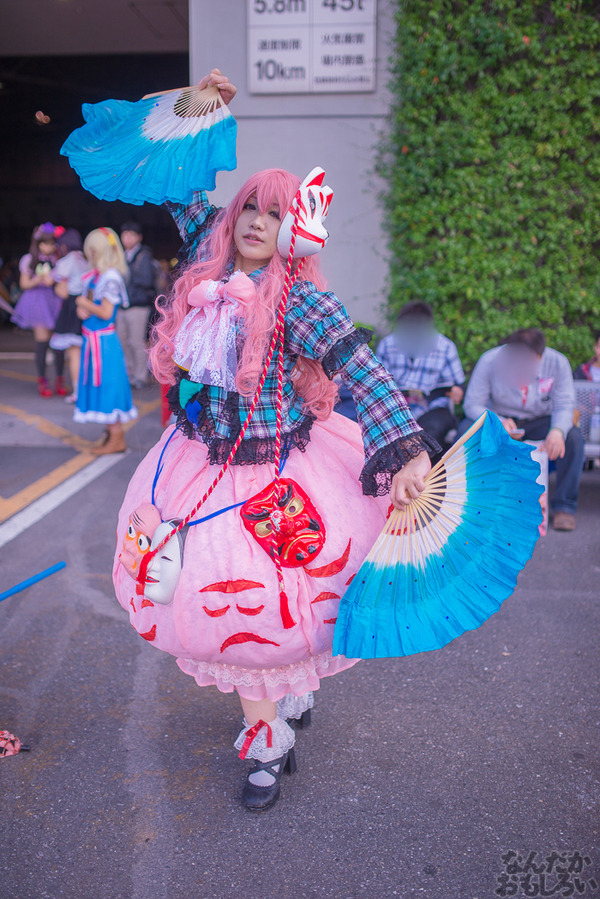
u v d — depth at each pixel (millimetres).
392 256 7684
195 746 2926
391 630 2225
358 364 2193
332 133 7621
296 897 2209
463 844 2416
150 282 10117
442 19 7047
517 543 2256
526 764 2820
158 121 2605
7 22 14133
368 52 7398
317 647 2314
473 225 7363
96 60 18688
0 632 3785
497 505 2266
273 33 7457
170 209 2689
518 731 3029
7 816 2533
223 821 2520
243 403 2293
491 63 7102
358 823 2510
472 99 7184
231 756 2869
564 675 3455
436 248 7480
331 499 2340
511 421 5176
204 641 2262
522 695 3287
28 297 9766
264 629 2217
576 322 7613
